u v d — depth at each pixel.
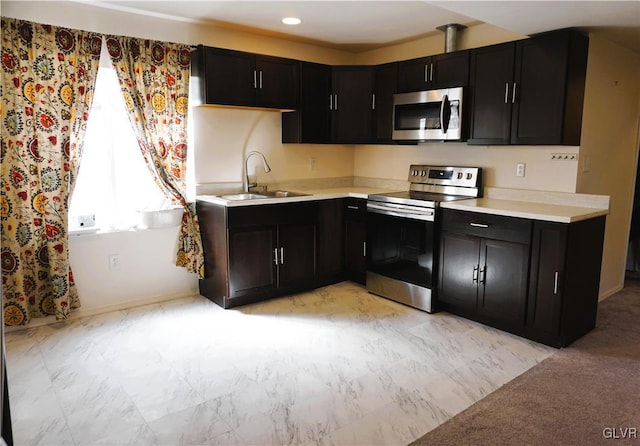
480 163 3.93
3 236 3.05
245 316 3.53
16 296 3.15
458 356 2.85
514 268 3.09
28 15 3.05
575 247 2.92
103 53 3.40
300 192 4.36
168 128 3.67
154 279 3.84
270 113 4.34
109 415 2.20
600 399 2.37
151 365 2.71
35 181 3.12
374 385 2.49
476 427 2.12
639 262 5.00
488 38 3.75
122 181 3.71
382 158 4.79
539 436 2.06
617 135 3.82
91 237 3.48
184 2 3.22
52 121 3.13
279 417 2.19
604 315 3.61
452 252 3.45
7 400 1.84
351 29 3.95
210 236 3.78
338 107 4.37
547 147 3.49
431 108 3.81
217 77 3.62
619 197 4.02
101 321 3.40
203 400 2.34
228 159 4.11
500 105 3.42
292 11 3.43
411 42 4.39
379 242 3.97
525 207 3.25
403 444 2.00
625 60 3.73
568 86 3.08
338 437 2.04
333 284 4.38
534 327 3.05
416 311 3.65
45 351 2.89
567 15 2.76
